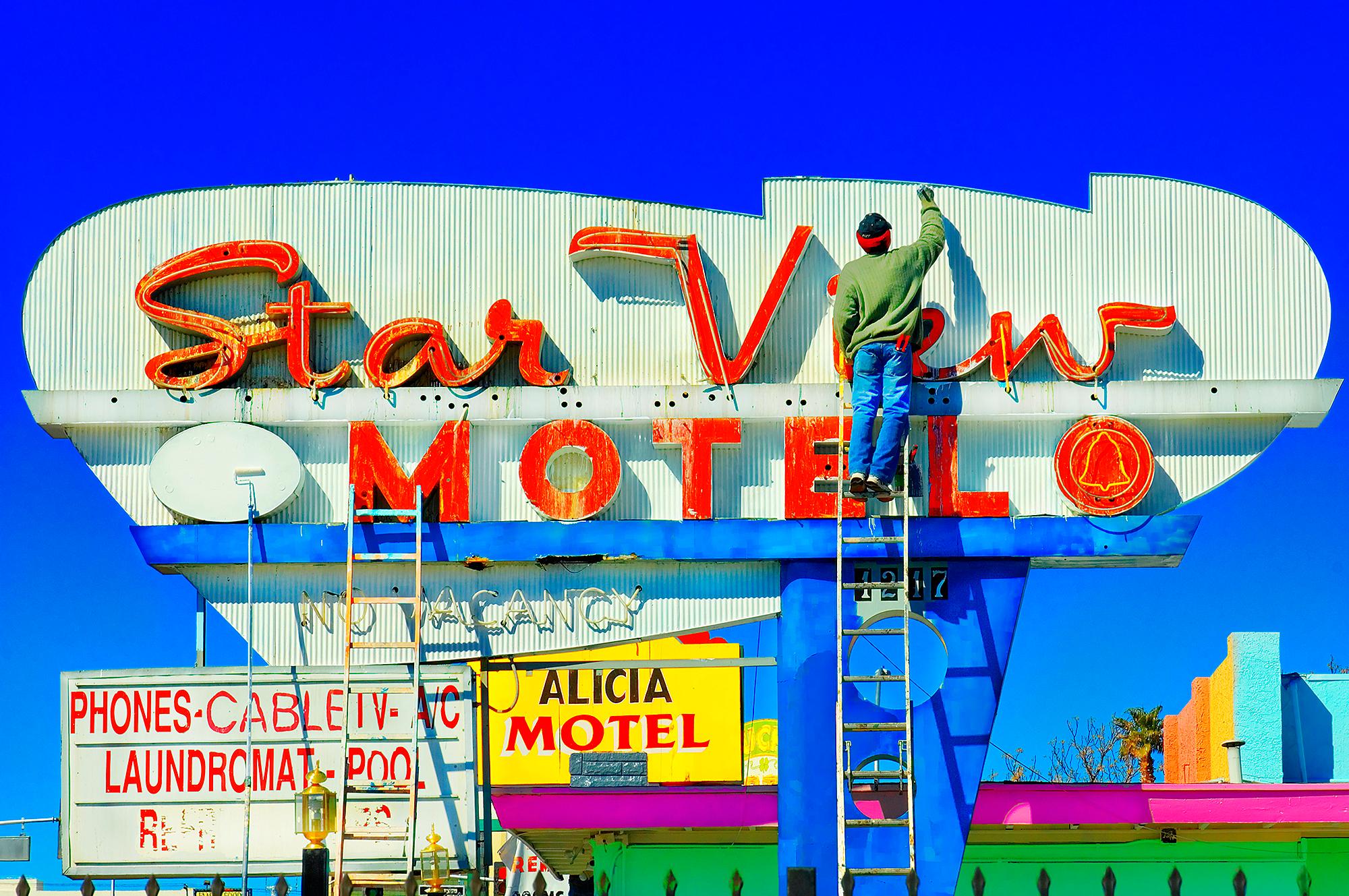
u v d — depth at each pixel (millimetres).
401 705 29562
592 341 30594
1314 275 30562
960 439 29984
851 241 30719
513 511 30047
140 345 30578
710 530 29406
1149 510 29859
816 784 28766
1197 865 32594
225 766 29578
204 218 30922
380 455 29859
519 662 31062
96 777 29641
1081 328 30438
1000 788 31469
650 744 34406
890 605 29531
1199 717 40625
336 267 30781
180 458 29938
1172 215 30781
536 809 32688
